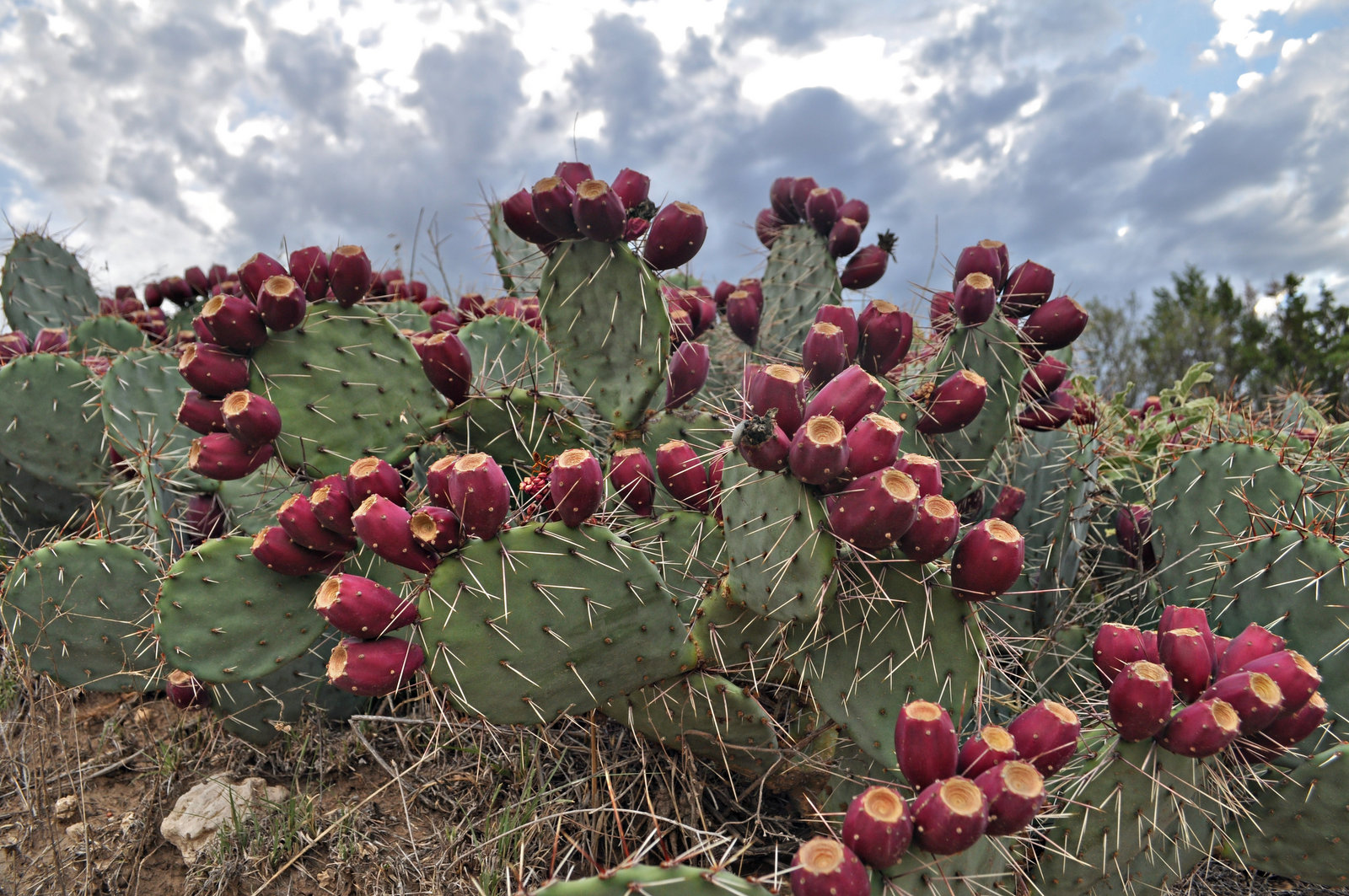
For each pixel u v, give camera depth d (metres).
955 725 1.65
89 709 2.74
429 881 1.92
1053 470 2.77
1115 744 1.57
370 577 2.18
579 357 2.45
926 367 2.57
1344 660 2.04
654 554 2.14
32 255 4.79
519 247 4.04
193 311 5.43
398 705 2.37
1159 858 1.62
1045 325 2.38
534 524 1.68
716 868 1.21
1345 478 2.59
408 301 3.99
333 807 2.17
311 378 2.36
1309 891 2.14
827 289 3.36
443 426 2.55
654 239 2.27
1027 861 1.63
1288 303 21.41
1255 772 1.87
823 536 1.52
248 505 2.99
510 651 1.67
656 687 1.85
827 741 2.04
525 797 1.99
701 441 2.49
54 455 3.23
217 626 2.10
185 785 2.33
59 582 2.39
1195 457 2.54
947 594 1.63
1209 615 2.38
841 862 1.16
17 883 2.04
